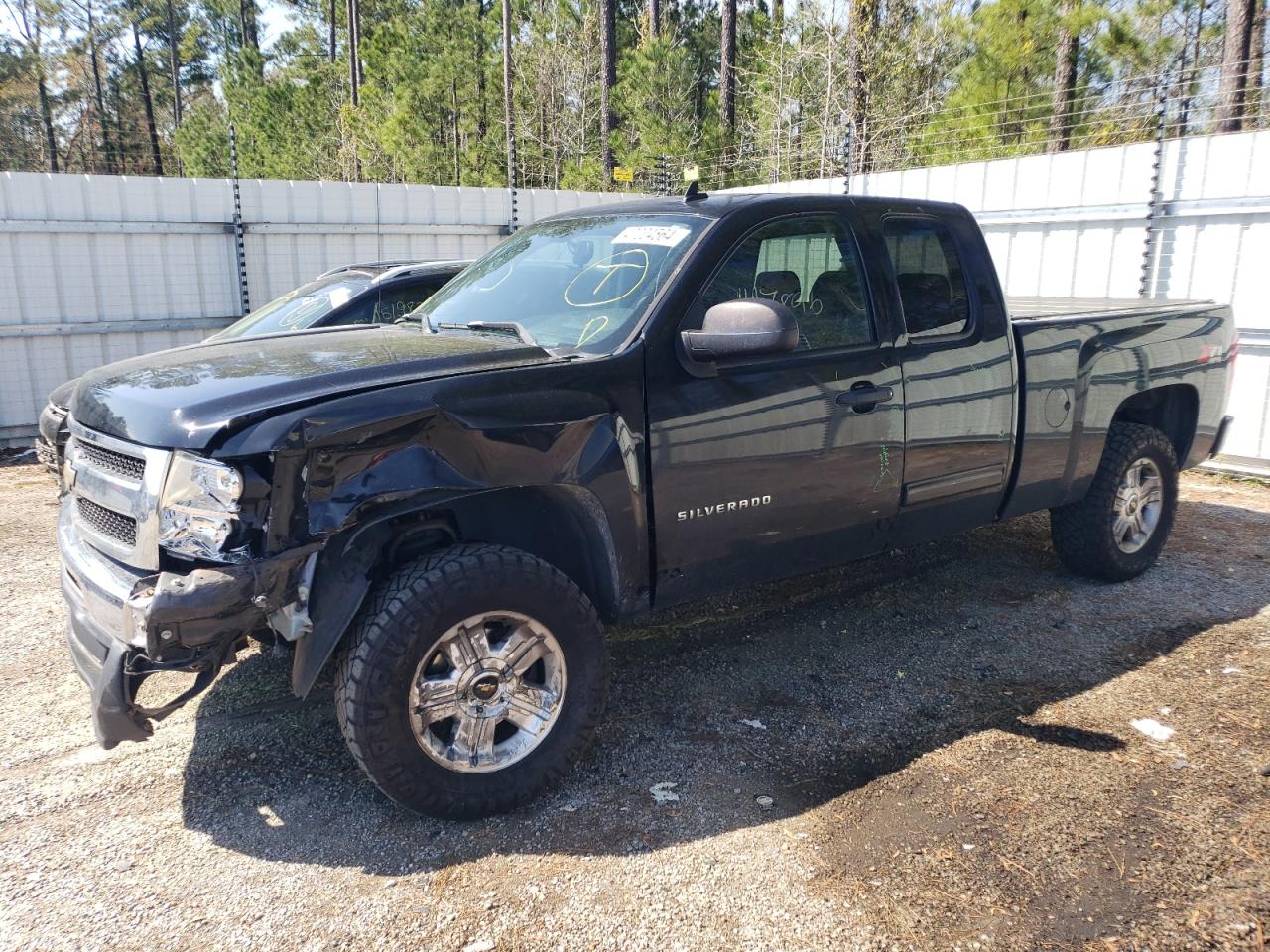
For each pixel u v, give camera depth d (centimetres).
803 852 308
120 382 330
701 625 501
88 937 271
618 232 405
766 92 2452
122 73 5378
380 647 296
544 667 334
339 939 270
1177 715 397
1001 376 454
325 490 284
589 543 348
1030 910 280
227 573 273
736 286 374
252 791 345
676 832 320
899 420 415
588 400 329
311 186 1117
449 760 315
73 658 321
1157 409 583
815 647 472
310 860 306
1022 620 503
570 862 304
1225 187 819
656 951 265
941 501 443
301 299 741
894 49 2173
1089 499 528
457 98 2727
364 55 2944
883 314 414
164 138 5300
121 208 1026
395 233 1177
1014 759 364
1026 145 1526
